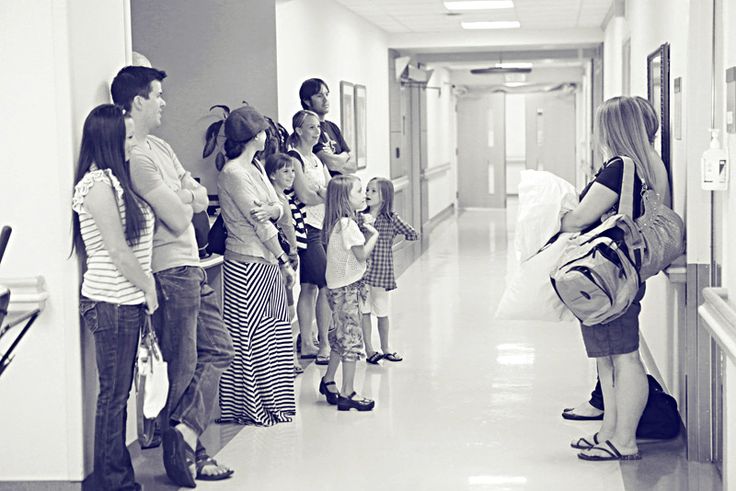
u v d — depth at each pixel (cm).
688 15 425
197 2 602
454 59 1545
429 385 588
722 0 399
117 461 388
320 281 649
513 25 1243
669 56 525
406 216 1473
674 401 477
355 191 535
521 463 438
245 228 506
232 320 511
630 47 841
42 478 400
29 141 388
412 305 880
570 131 2177
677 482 410
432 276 1063
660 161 442
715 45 414
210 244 518
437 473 426
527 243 450
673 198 505
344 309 537
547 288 451
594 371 620
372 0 973
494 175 2114
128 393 390
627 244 416
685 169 445
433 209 1741
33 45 384
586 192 443
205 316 436
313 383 600
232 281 509
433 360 657
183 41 604
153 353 383
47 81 385
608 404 455
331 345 544
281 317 522
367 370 632
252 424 510
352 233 531
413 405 543
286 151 626
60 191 388
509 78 1955
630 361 441
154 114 398
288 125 782
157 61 605
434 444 469
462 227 1664
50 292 392
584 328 441
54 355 395
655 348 599
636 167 433
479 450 459
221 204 507
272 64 604
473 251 1298
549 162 2194
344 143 689
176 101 605
